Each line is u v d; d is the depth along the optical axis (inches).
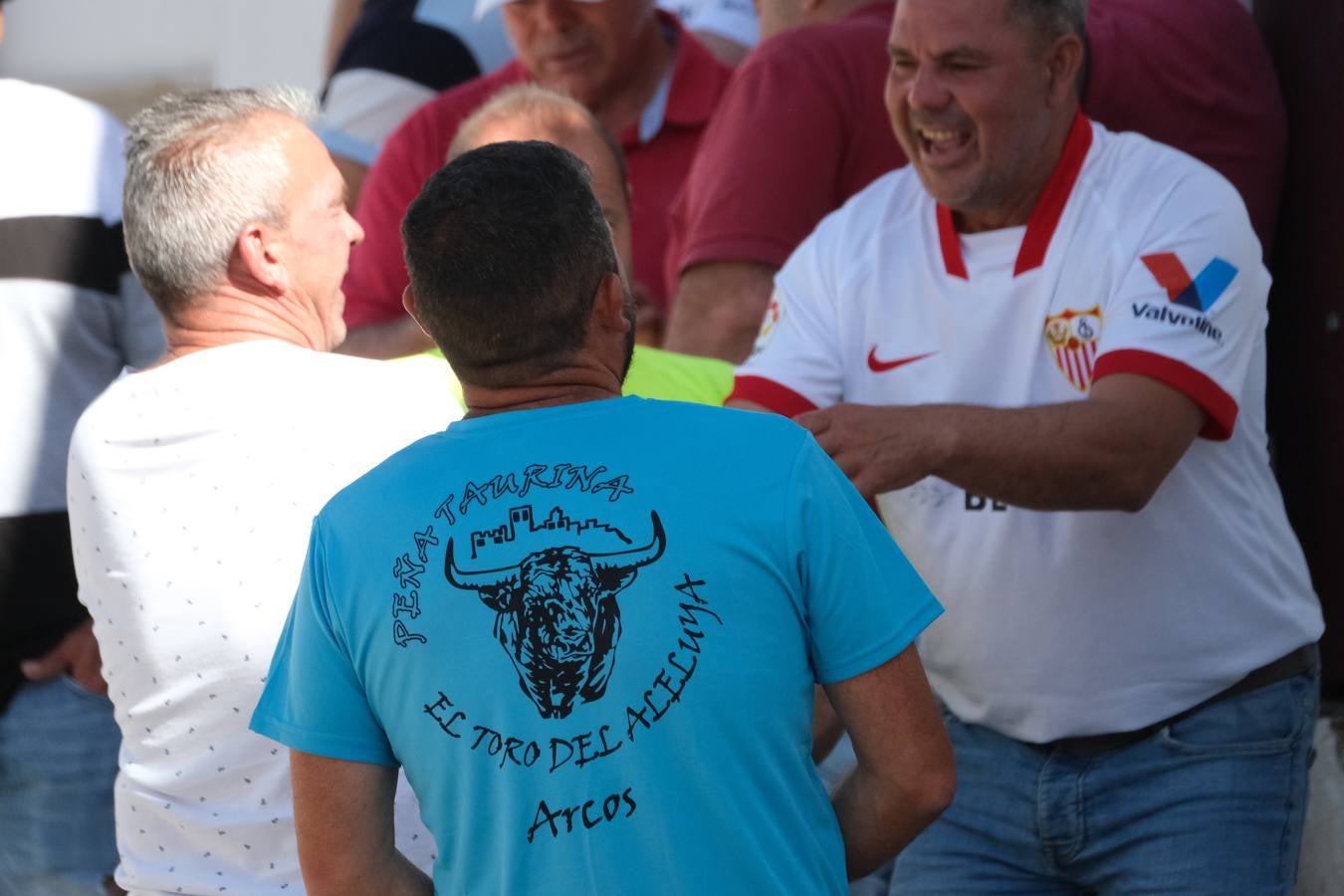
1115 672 357.7
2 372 430.3
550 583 238.1
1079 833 365.1
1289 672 361.7
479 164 250.1
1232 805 350.6
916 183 384.2
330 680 253.3
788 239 475.8
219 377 313.9
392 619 244.5
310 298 337.7
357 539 249.6
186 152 323.6
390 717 248.5
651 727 235.1
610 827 235.9
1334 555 453.1
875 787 255.6
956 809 384.8
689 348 481.7
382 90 628.4
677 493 240.8
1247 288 343.6
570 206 248.8
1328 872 433.1
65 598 439.8
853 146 480.1
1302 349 462.9
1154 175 353.4
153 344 453.1
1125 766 359.9
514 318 247.6
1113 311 344.2
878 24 494.0
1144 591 353.7
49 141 437.7
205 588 307.7
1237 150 453.7
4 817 451.8
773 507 241.3
